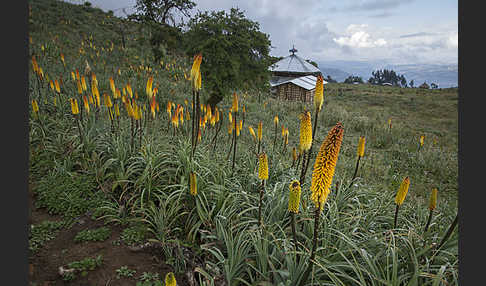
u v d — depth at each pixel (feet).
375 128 47.57
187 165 12.77
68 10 98.48
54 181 13.25
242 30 37.68
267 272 8.45
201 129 17.56
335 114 54.29
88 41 75.87
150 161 12.73
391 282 7.37
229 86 37.06
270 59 40.93
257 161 15.65
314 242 6.48
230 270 8.54
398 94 139.33
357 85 201.67
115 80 41.29
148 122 18.02
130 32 100.94
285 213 10.94
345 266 7.72
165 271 9.34
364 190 14.75
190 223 11.38
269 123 39.73
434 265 8.88
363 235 10.01
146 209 11.32
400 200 9.30
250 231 9.12
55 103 20.83
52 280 8.54
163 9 75.51
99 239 10.50
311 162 20.95
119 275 8.95
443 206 17.26
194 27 38.50
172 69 71.46
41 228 10.75
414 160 30.55
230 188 12.68
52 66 37.86
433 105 100.42
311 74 109.09
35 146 15.96
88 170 14.34
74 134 16.92
